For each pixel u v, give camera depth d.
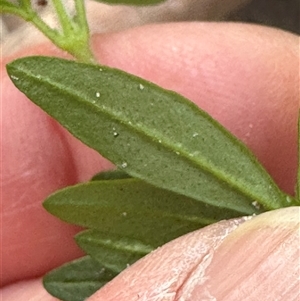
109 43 0.11
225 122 0.11
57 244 0.12
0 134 0.11
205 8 0.14
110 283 0.09
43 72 0.08
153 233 0.09
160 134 0.08
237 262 0.08
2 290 0.12
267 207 0.08
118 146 0.08
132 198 0.09
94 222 0.09
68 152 0.12
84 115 0.08
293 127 0.11
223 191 0.08
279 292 0.08
